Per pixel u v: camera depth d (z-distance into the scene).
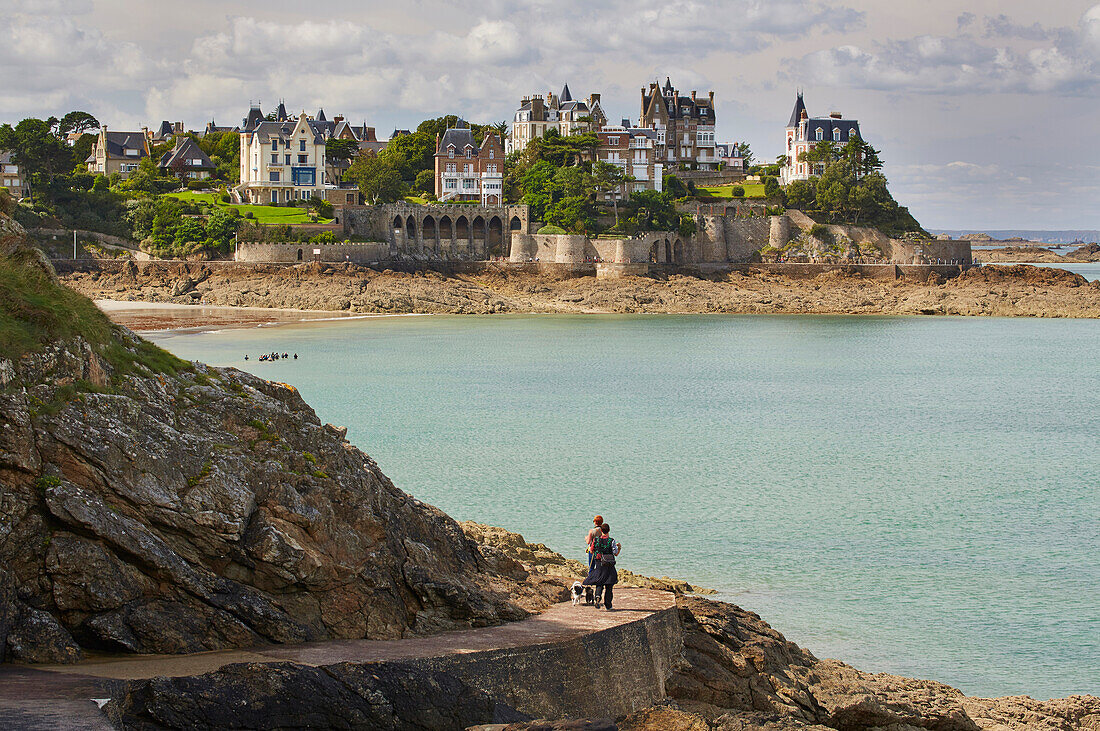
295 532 27.77
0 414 24.83
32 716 20.34
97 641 24.98
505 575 34.72
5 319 26.39
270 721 23.45
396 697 24.78
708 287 187.38
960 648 38.62
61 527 24.95
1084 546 50.78
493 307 174.25
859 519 55.16
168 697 22.66
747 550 49.41
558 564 40.84
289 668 24.06
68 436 25.47
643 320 167.75
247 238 178.12
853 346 140.62
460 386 99.69
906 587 44.69
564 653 27.66
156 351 30.83
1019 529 53.69
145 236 181.38
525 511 55.06
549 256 194.75
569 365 117.06
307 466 29.81
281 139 198.38
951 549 50.09
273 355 111.62
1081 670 37.12
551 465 66.75
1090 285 190.25
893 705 31.17
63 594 24.66
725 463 68.69
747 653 31.44
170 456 26.84
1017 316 177.88
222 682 23.34
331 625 27.77
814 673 32.62
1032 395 102.06
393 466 65.44
